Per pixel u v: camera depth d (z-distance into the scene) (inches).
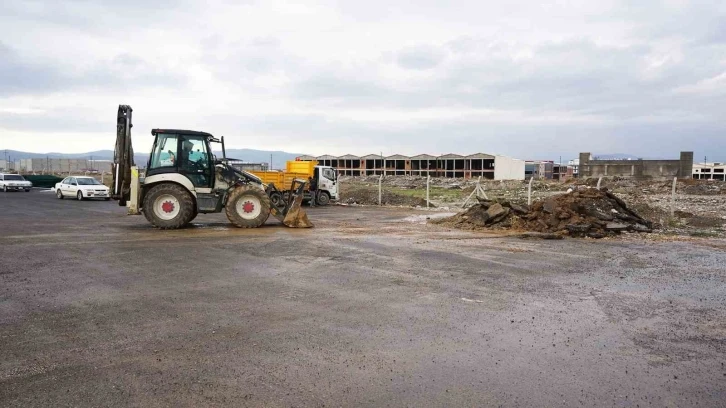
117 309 231.3
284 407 138.7
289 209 585.0
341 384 154.3
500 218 585.3
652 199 953.5
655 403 145.8
